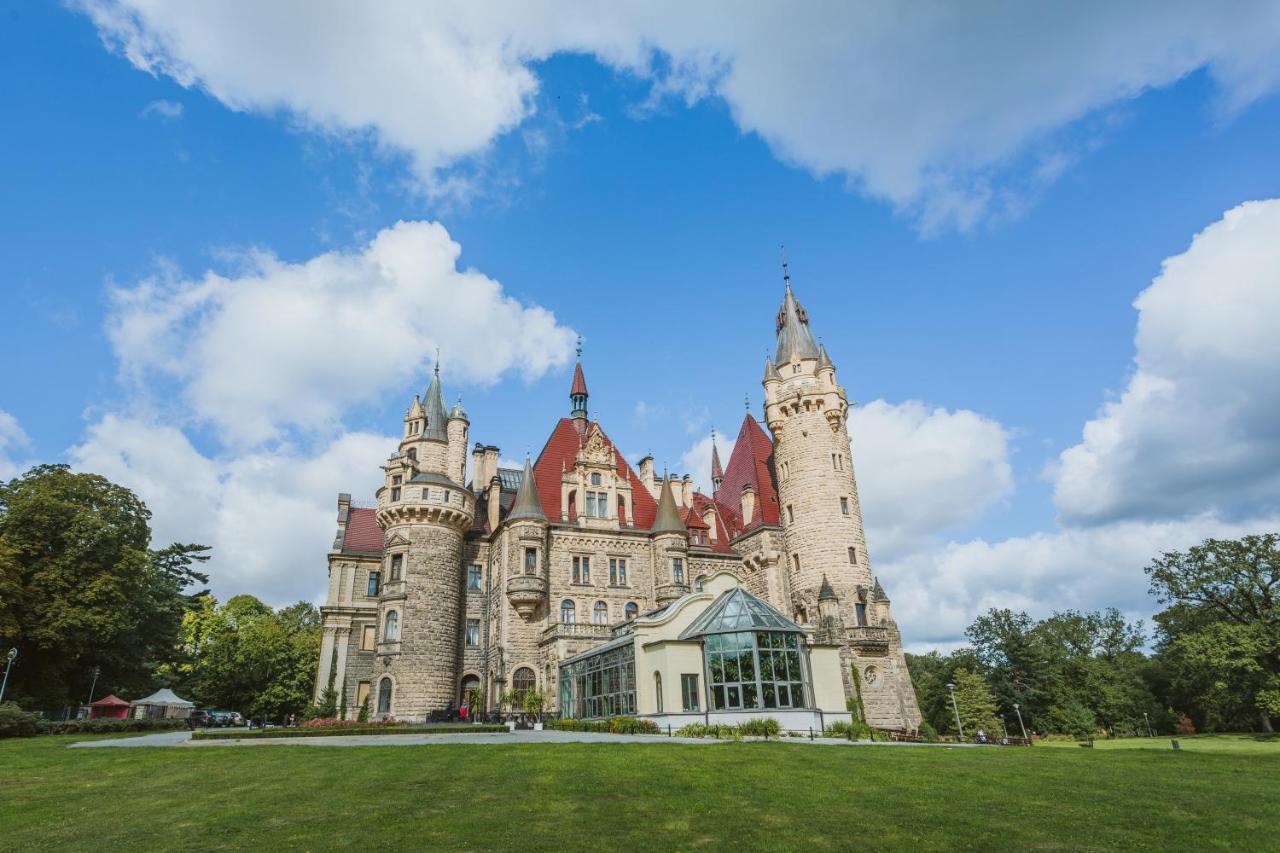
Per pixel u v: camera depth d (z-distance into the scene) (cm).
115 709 5609
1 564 4469
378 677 5228
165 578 7031
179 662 7612
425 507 5522
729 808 1644
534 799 1723
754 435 7112
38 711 4481
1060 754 2784
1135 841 1423
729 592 4294
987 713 8088
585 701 4866
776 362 6631
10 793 1912
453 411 6122
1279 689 6272
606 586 5853
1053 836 1455
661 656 4047
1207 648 6456
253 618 9069
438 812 1608
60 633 4722
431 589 5419
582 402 6950
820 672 4409
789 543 6072
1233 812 1664
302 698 6412
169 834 1475
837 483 5981
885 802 1717
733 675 3941
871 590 5719
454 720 4959
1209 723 8662
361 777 2039
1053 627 10356
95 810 1712
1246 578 6550
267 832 1474
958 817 1584
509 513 5791
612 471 6231
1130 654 10219
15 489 5191
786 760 2302
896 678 5475
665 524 6050
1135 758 2628
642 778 1961
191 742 3228
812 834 1446
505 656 5431
